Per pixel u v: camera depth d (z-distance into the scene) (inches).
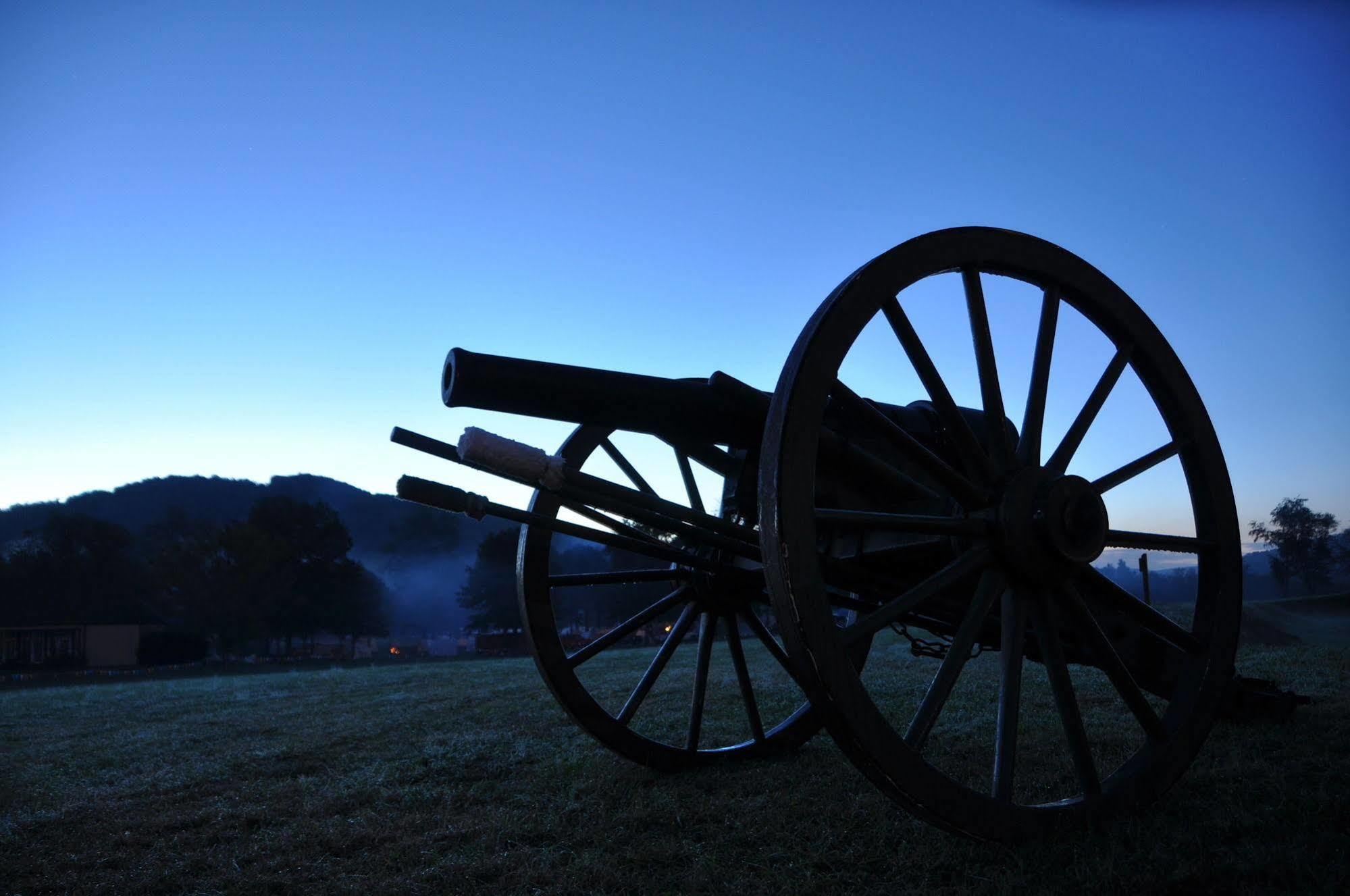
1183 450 163.6
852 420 169.9
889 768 116.1
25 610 2598.4
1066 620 166.6
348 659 2037.4
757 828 145.3
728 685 351.3
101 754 251.8
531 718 283.9
